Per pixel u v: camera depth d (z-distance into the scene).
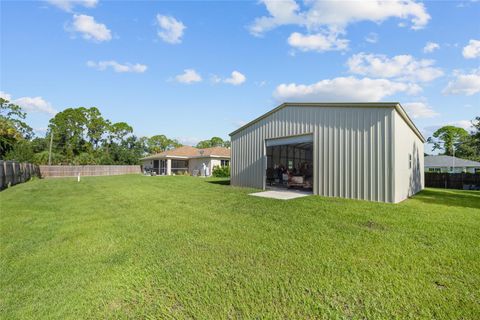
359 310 2.30
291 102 10.38
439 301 2.42
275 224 5.30
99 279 3.00
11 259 3.65
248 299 2.50
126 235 4.75
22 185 15.64
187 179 20.09
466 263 3.28
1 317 2.31
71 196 10.32
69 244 4.30
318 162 9.43
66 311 2.39
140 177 23.41
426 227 4.94
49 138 39.91
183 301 2.50
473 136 21.84
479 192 12.86
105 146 46.28
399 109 7.93
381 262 3.31
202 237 4.51
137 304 2.48
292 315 2.25
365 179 8.13
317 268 3.16
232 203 7.95
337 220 5.54
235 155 13.88
